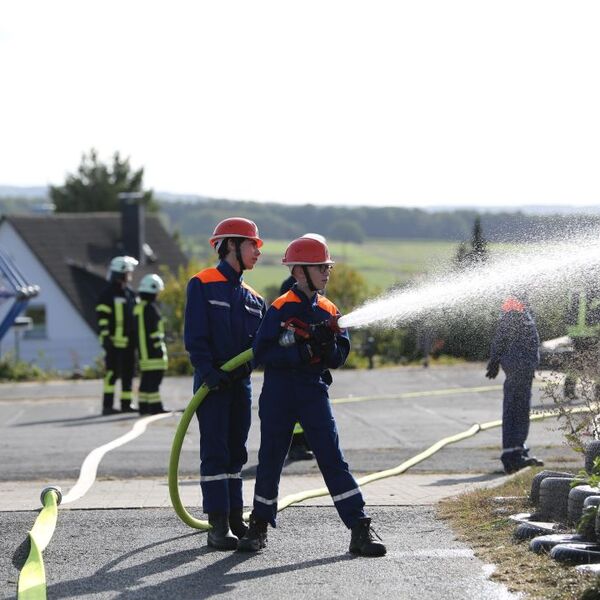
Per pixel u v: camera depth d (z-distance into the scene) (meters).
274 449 8.67
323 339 8.50
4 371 31.47
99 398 25.12
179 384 28.22
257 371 28.53
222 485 8.87
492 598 7.00
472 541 8.73
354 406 21.64
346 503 8.46
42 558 8.41
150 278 20.89
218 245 9.27
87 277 67.44
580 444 9.36
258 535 8.69
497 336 12.43
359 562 8.17
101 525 9.76
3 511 10.50
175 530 9.55
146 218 75.50
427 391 24.62
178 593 7.42
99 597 7.38
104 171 105.38
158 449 15.48
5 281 35.59
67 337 65.88
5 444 16.67
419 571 7.80
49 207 93.31
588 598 6.65
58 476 13.38
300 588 7.44
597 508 7.88
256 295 9.40
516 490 10.74
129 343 21.50
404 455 14.70
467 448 15.43
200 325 8.94
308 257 8.55
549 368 10.62
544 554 7.93
